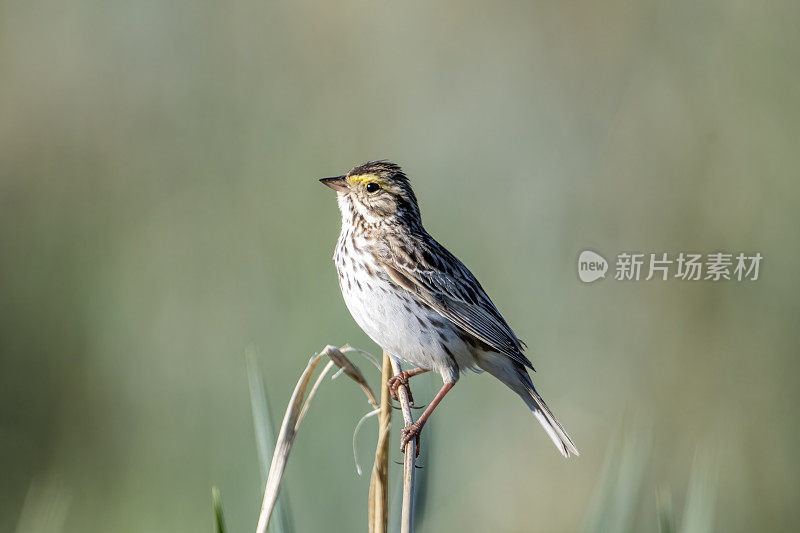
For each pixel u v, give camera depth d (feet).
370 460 32.68
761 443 43.04
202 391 40.81
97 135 45.65
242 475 37.06
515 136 46.26
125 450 40.75
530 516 40.14
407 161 45.42
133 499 37.55
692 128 45.16
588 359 43.19
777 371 43.19
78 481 40.34
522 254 43.98
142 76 46.24
